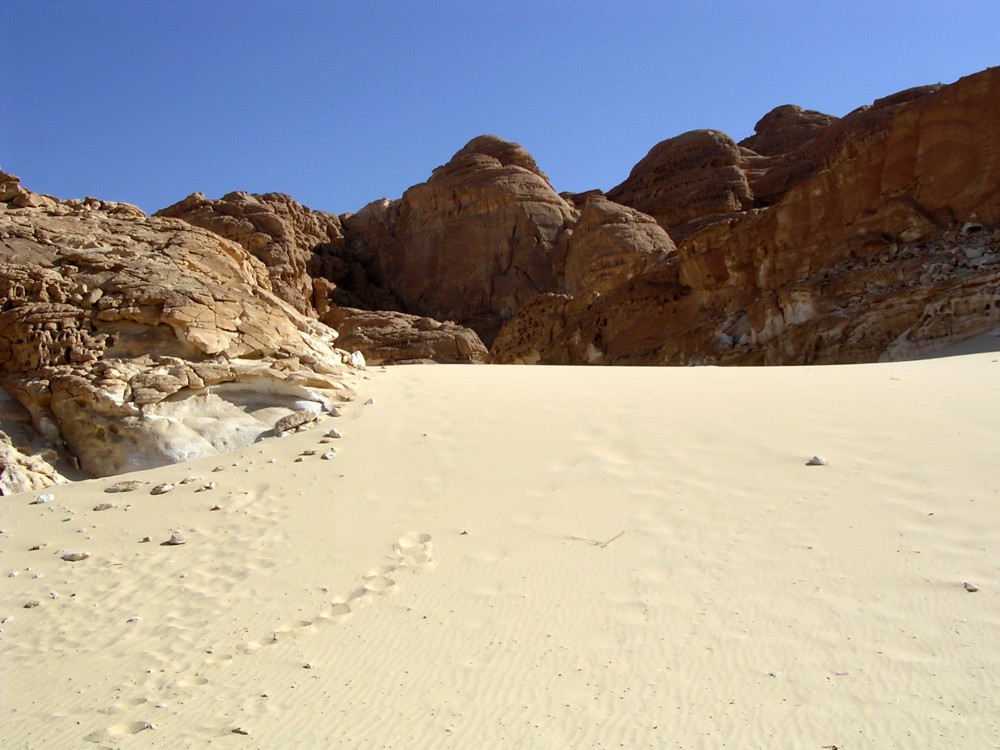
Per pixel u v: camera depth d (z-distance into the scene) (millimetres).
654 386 13859
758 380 14102
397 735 5418
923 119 30953
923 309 26422
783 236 35188
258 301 14844
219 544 8680
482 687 5855
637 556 7461
